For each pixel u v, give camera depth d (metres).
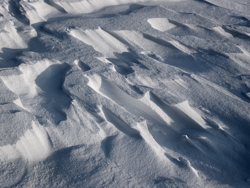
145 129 4.66
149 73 6.02
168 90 5.74
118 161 4.14
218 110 5.49
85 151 4.18
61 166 3.94
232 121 5.32
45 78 5.54
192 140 4.82
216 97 5.77
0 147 3.75
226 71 6.87
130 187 3.81
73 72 5.45
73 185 3.70
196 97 5.73
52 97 5.03
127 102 5.27
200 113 5.38
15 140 3.88
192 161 4.50
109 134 4.55
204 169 4.40
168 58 7.21
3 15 7.18
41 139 4.18
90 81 5.39
